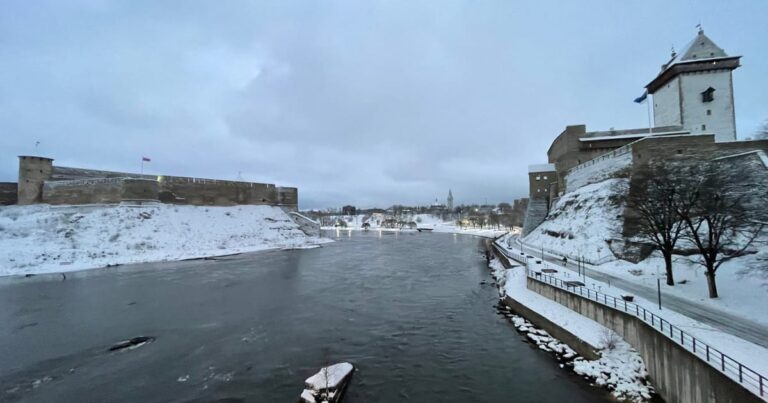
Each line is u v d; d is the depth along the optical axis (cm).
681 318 1418
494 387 1310
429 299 2539
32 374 1396
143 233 4719
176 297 2556
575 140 5275
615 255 2839
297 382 1337
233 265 4006
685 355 1076
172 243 4800
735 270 1978
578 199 4044
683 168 2488
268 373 1409
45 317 2075
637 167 3158
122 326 1936
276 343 1717
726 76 4147
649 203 2280
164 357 1552
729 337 1207
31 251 3694
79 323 1977
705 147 3131
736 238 2173
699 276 2081
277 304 2395
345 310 2264
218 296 2594
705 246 2155
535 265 2895
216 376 1384
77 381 1342
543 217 5766
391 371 1440
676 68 4291
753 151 2816
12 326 1923
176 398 1227
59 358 1538
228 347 1666
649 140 3322
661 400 1190
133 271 3559
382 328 1934
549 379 1362
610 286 2064
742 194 1972
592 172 4312
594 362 1412
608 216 3288
